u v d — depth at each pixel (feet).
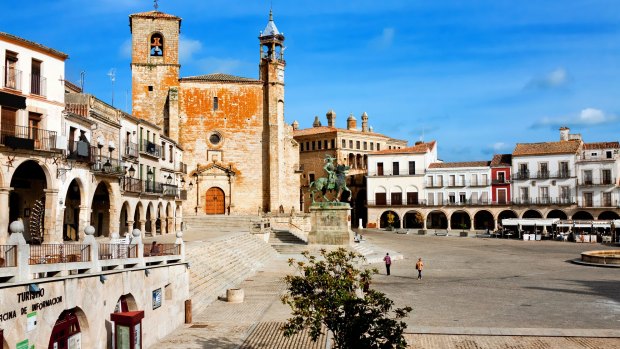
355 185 394.73
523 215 329.52
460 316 98.53
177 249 92.63
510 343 79.61
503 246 247.70
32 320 52.34
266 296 114.32
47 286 54.80
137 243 77.82
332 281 60.85
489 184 336.49
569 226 284.82
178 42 264.31
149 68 261.85
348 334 57.26
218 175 266.98
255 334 83.10
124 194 150.82
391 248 233.76
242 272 141.49
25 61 109.40
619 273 155.33
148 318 77.71
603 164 311.27
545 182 323.37
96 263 65.67
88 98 131.44
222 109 270.05
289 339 80.18
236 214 266.36
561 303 110.42
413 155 353.92
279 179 269.03
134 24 261.44
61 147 113.60
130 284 73.10
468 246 246.88
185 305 91.40
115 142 150.30
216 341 79.15
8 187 102.68
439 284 137.59
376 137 426.10
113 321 68.03
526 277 149.38
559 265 177.47
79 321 62.39
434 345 78.79
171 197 196.44
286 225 256.32
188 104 268.21
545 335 83.30
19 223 53.88
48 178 111.55
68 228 135.13
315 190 198.70
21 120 107.86
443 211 344.28
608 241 266.77
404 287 132.87
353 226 392.88
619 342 79.46
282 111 272.72
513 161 331.36
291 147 282.97
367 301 58.44
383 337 59.00
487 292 124.98
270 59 272.10
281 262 174.60
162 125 260.62
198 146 267.80
